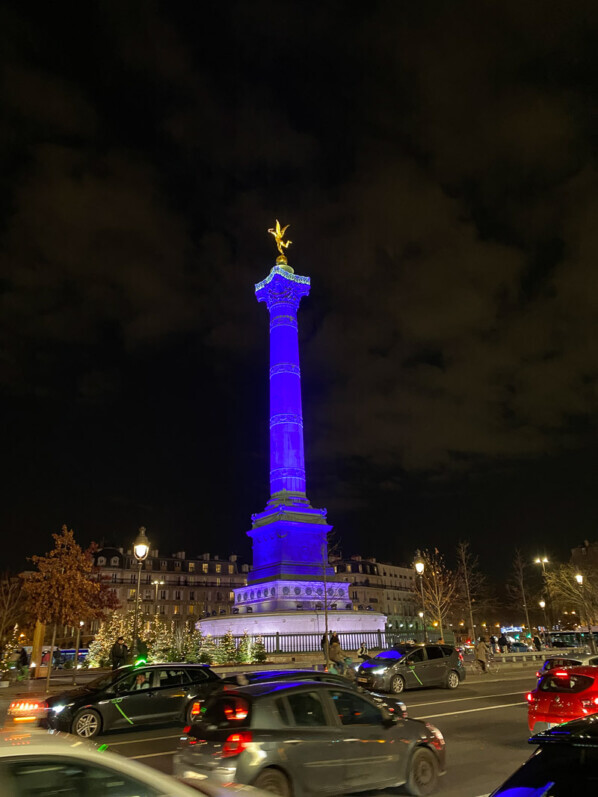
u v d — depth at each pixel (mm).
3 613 64062
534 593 80125
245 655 32438
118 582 102250
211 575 112125
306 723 8672
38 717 6578
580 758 4652
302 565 42156
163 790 4309
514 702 20469
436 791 9711
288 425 45781
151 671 17078
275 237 56188
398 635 44219
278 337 48656
